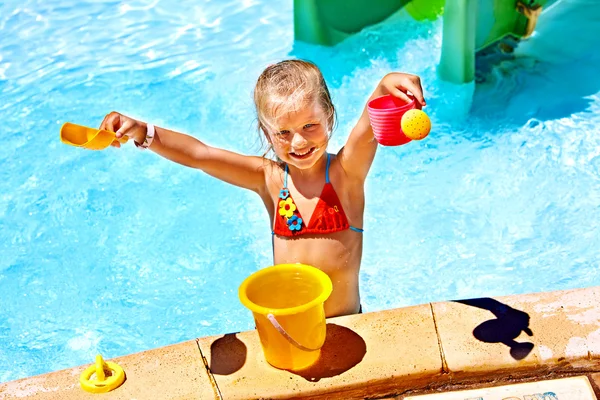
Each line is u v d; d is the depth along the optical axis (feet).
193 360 9.64
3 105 20.85
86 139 9.58
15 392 9.37
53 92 21.17
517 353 9.18
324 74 20.30
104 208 17.81
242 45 22.30
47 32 23.86
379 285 15.05
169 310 15.10
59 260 16.55
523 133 18.20
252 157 11.01
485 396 8.93
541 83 19.66
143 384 9.36
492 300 9.98
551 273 14.93
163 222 17.38
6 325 15.08
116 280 15.93
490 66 20.43
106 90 20.98
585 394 8.77
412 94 8.95
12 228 17.39
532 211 16.38
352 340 9.65
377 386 9.17
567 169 17.17
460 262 15.44
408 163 17.95
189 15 24.16
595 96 18.99
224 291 15.53
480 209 16.60
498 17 20.75
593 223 15.88
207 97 20.33
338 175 10.70
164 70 21.59
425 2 22.04
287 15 23.73
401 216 16.63
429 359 9.25
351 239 10.86
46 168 18.98
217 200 18.06
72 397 9.24
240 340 9.90
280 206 10.77
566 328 9.40
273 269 9.38
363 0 21.43
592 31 21.29
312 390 9.09
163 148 10.40
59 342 14.57
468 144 18.13
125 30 23.67
